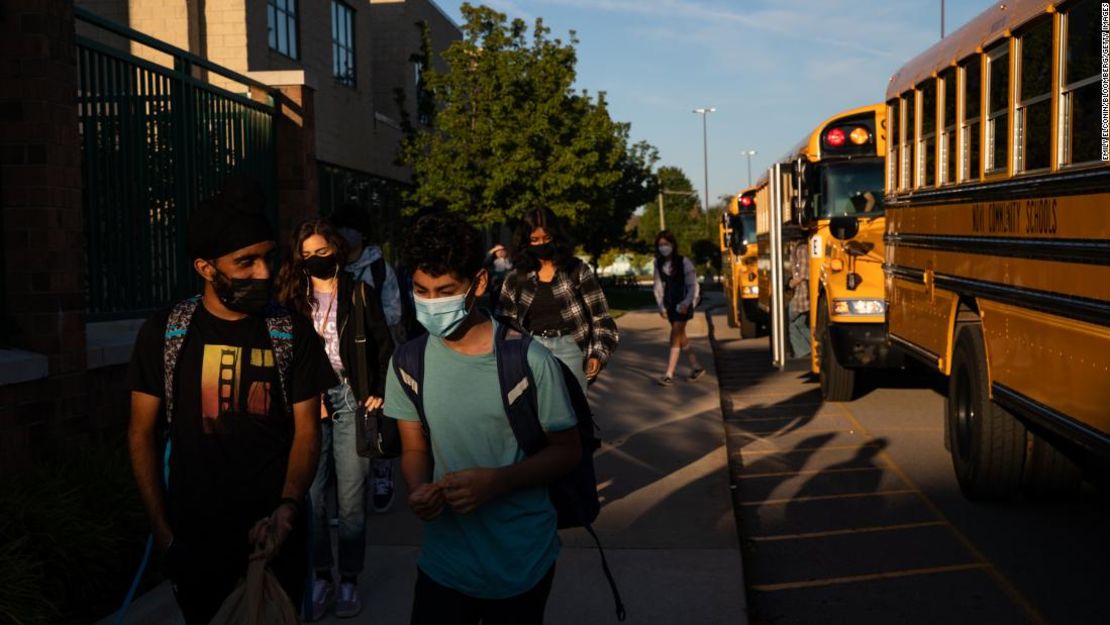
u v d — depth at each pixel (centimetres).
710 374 1338
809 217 1138
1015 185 591
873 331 1034
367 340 486
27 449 577
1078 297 502
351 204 596
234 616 275
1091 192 486
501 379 287
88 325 758
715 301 3834
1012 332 604
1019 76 597
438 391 290
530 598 295
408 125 2339
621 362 1498
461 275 280
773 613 507
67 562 500
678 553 570
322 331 488
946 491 730
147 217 745
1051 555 581
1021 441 654
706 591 510
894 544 610
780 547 614
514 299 624
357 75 2073
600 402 1117
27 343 599
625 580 529
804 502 714
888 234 957
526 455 296
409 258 279
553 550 300
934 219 782
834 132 1144
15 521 491
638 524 630
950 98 745
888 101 958
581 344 624
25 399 577
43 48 598
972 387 677
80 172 632
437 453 297
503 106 2177
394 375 298
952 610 502
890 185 955
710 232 7919
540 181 2184
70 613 495
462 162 2177
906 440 914
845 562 581
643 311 2888
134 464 305
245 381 301
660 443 884
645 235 7988
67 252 612
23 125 598
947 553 589
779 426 1006
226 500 301
